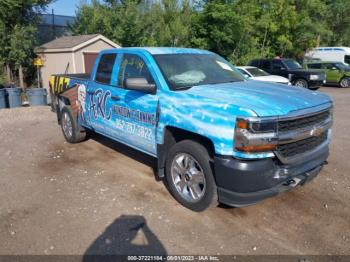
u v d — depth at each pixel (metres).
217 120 3.40
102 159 5.86
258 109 3.25
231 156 3.33
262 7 26.84
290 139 3.36
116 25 23.91
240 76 5.02
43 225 3.73
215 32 22.91
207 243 3.38
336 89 18.92
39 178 5.06
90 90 5.71
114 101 5.01
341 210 3.99
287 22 26.89
